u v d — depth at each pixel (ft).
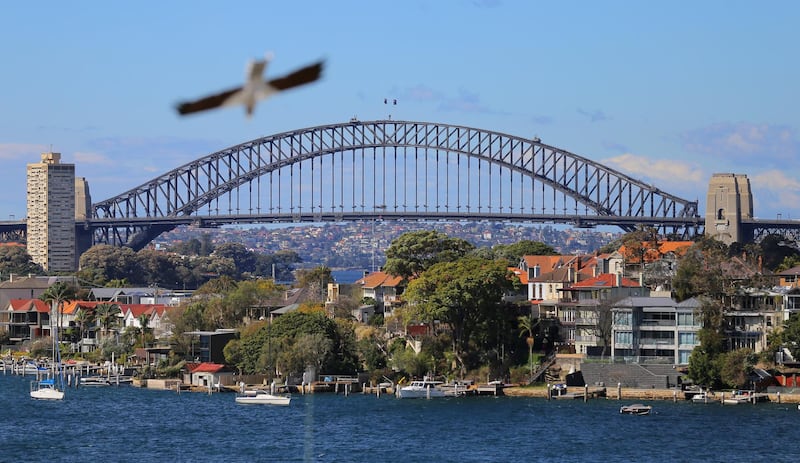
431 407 622.54
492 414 594.65
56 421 596.70
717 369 645.92
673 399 641.81
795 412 589.73
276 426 568.82
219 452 501.56
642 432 535.60
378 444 513.86
